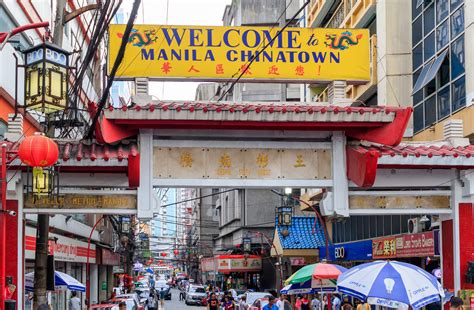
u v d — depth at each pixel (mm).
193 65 13797
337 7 31625
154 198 12883
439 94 20328
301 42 14070
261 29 13992
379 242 24859
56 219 22844
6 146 11578
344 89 14070
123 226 37250
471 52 18016
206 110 12359
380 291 9117
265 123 12609
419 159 13219
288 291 16922
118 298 25219
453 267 13906
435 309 14539
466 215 13820
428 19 21609
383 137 12836
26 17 20031
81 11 13289
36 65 10656
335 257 31312
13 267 12516
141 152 12867
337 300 25391
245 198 50438
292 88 49219
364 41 14242
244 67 13906
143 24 13773
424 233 20172
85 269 33750
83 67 12172
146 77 13680
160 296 49688
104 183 12977
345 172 13312
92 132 12648
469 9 18203
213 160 13094
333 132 13328
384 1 23688
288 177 13211
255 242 49688
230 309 32719
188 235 102062
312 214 38625
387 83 23250
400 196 13758
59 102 10812
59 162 12203
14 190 12516
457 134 14492
